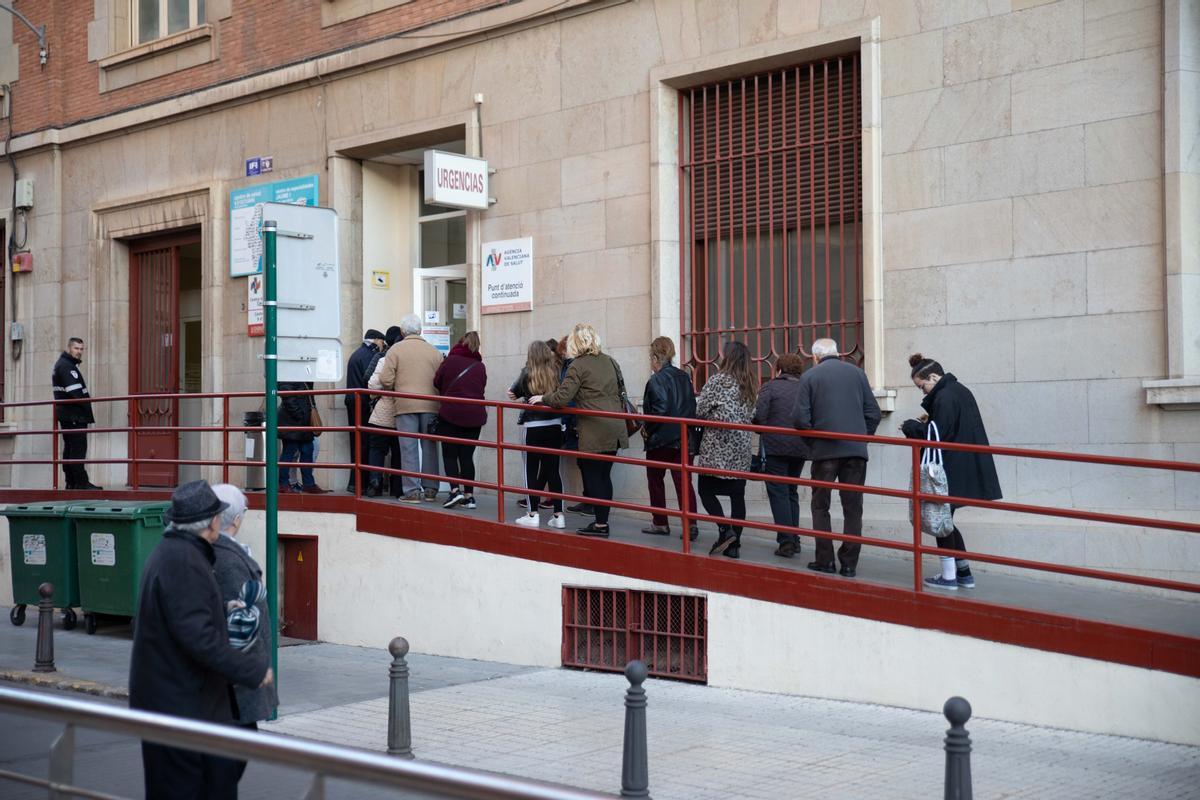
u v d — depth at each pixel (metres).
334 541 11.95
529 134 13.32
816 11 11.24
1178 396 9.09
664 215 12.23
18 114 19.00
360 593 11.73
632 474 12.37
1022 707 8.02
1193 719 7.36
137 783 4.01
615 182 12.64
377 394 11.80
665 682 9.67
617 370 10.93
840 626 8.83
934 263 10.49
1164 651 7.46
